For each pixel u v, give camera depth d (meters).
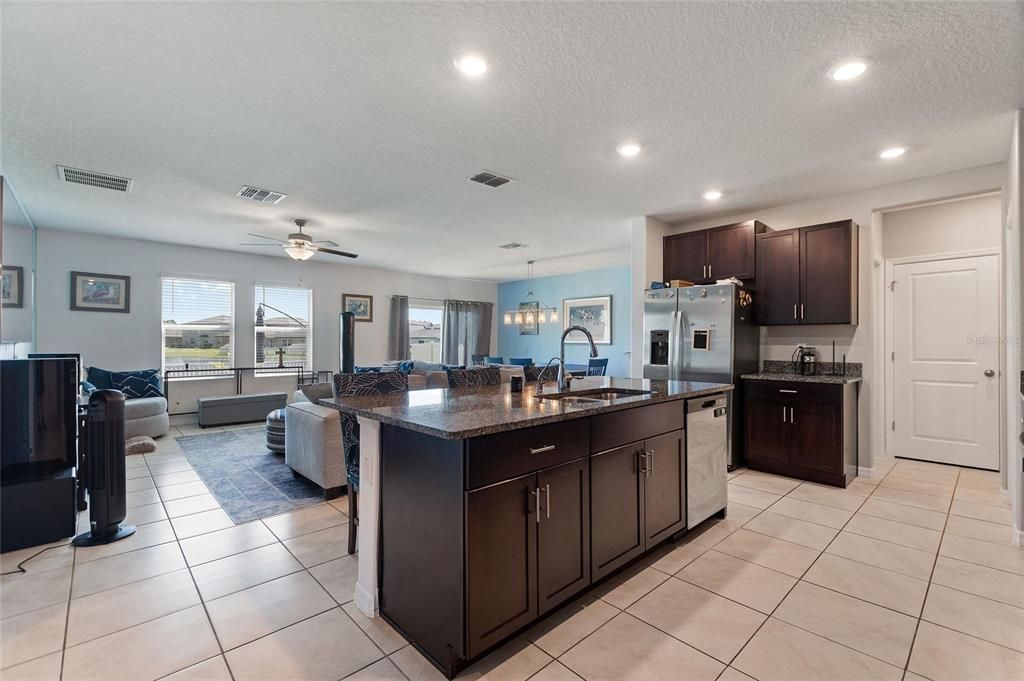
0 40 1.93
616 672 1.60
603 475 2.09
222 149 3.06
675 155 3.17
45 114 2.58
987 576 2.23
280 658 1.67
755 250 4.23
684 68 2.17
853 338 3.96
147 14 1.79
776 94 2.39
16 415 2.71
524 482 1.73
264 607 1.99
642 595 2.09
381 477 1.94
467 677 1.57
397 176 3.57
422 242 6.01
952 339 4.26
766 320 4.18
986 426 4.09
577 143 2.98
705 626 1.86
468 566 1.53
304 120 2.67
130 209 4.45
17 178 3.58
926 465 4.27
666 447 2.51
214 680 1.55
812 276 3.93
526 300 9.55
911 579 2.21
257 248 6.41
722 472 2.99
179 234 5.54
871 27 1.87
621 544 2.19
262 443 5.15
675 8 1.77
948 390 4.28
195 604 2.00
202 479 3.82
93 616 1.91
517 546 1.71
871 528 2.82
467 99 2.45
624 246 6.21
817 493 3.47
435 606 1.64
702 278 4.55
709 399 2.88
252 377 6.84
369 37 1.94
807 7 1.76
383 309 8.37
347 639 1.78
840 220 3.93
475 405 2.14
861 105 2.50
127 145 2.99
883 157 3.20
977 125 2.72
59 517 2.64
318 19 1.83
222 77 2.23
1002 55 2.04
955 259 4.24
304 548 2.55
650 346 4.48
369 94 2.39
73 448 2.87
